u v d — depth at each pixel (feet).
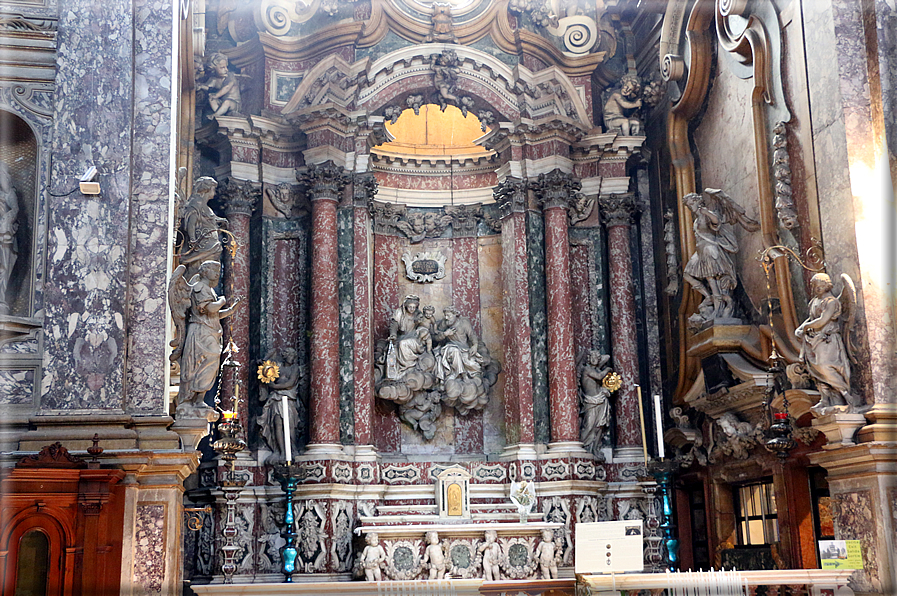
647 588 31.07
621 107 52.85
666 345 49.78
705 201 43.75
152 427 28.30
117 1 30.35
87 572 24.98
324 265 47.06
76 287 28.40
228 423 37.19
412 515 44.75
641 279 52.24
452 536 43.24
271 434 45.88
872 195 33.68
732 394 41.19
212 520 44.32
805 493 37.47
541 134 50.67
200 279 30.83
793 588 31.22
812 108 36.37
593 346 50.72
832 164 34.96
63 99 29.43
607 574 31.68
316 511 43.83
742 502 43.32
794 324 37.47
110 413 27.78
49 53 30.12
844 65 34.81
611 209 51.96
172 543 27.76
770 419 38.34
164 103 30.45
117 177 29.25
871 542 31.17
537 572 43.39
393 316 50.80
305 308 48.55
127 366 28.58
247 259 48.44
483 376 50.60
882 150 34.01
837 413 32.35
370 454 46.21
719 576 30.50
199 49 47.11
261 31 50.52
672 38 49.03
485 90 51.78
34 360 28.17
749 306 42.11
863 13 35.24
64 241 28.60
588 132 51.60
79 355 28.04
